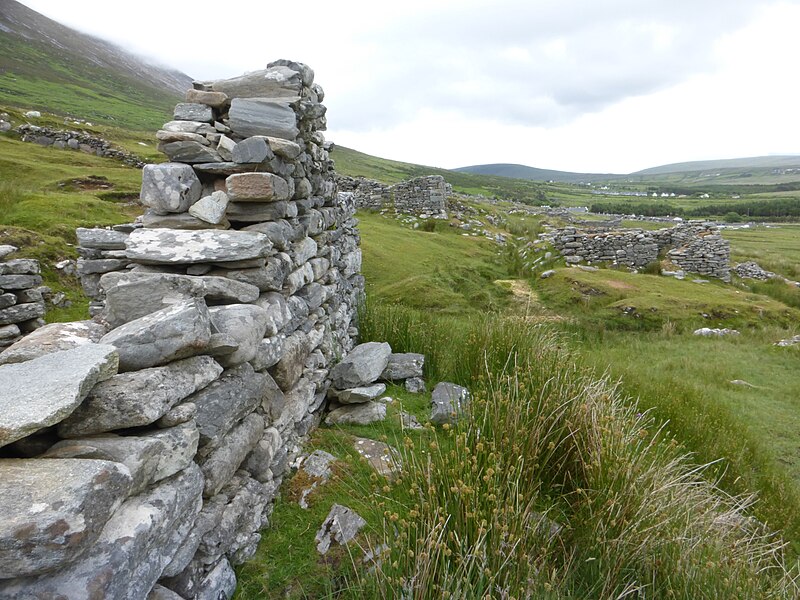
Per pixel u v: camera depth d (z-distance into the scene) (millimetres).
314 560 3125
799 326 14578
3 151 20844
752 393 9008
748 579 3281
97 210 13953
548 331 7652
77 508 1614
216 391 2818
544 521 3311
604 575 3053
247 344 3088
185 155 3975
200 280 3178
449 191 33875
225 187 4113
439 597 2504
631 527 3287
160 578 2381
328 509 3600
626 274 18188
